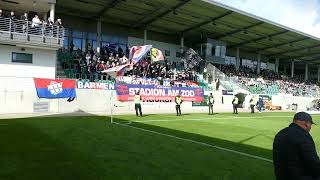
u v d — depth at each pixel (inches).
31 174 308.2
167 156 412.2
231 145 516.4
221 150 467.5
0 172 311.7
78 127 651.5
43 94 992.9
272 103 1813.5
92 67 1317.7
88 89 1090.1
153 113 1119.6
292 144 163.2
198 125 791.7
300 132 165.2
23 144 451.2
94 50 1581.0
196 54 1839.3
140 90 1233.4
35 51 1092.5
